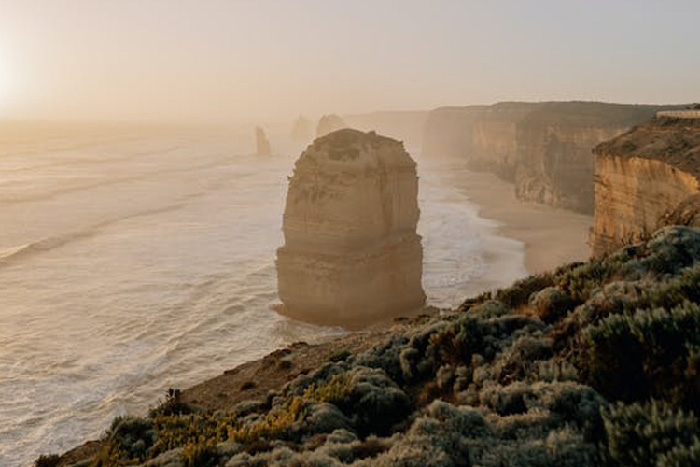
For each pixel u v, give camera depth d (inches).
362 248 1683.1
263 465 326.0
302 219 1706.4
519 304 559.5
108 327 1547.7
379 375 470.3
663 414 249.6
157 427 503.5
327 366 569.0
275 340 1513.3
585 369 327.6
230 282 2012.8
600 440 259.9
